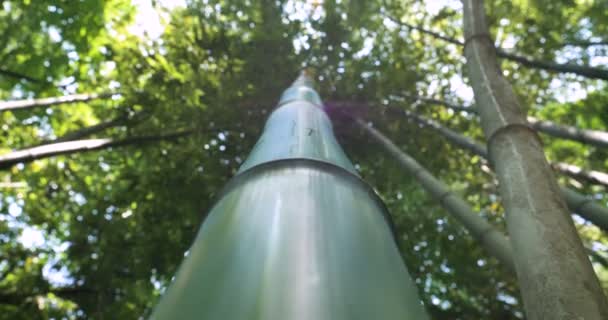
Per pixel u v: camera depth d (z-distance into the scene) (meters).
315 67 8.87
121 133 8.61
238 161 8.76
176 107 7.42
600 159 8.79
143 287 7.76
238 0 8.50
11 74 6.95
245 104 8.38
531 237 2.27
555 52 8.51
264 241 1.46
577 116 8.69
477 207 9.94
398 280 1.54
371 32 9.43
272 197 1.77
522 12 8.23
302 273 1.27
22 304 7.23
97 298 7.72
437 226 9.04
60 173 8.40
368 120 9.26
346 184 2.06
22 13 7.00
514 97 3.64
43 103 7.03
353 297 1.25
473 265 8.71
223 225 1.72
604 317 1.82
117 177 8.29
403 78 9.02
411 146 9.39
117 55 7.47
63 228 8.91
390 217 2.29
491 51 4.55
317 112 3.68
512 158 2.86
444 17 9.48
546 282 2.01
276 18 8.53
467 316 8.77
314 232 1.51
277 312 1.13
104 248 7.54
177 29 8.09
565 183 8.87
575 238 2.24
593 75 5.89
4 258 7.86
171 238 7.47
